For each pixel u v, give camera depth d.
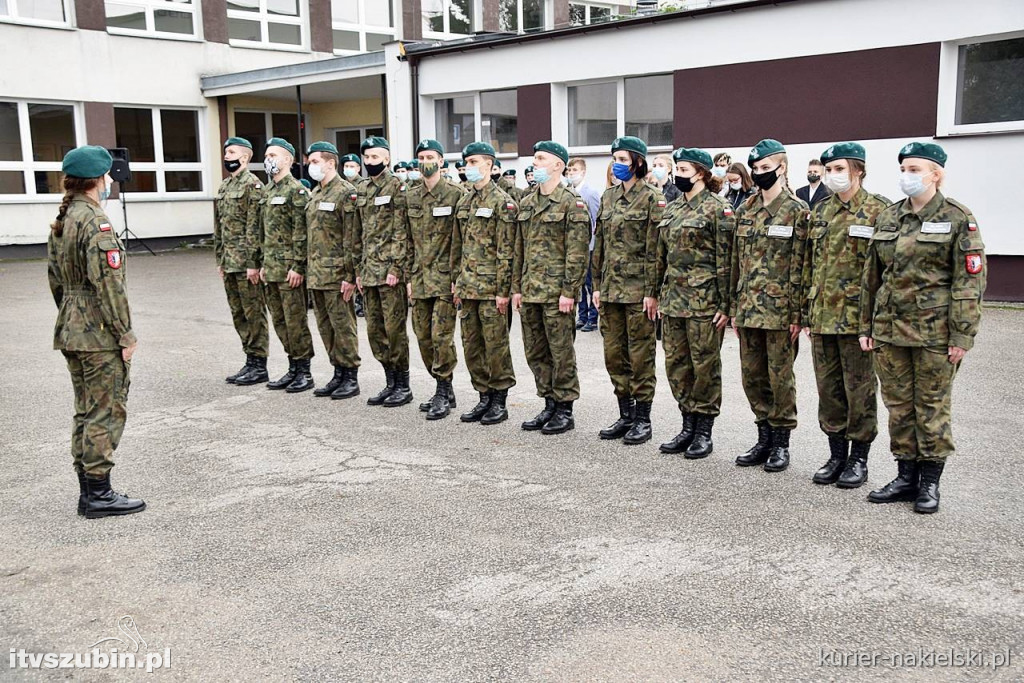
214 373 8.54
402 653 3.41
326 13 22.55
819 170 8.54
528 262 6.26
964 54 11.07
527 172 7.94
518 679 3.22
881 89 11.51
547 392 6.46
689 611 3.70
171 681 3.26
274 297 7.76
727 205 5.56
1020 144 10.66
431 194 6.73
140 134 20.73
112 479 5.50
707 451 5.76
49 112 19.41
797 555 4.21
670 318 5.73
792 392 5.39
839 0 11.66
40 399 7.49
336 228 7.36
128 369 4.97
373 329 7.28
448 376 6.91
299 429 6.57
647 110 13.98
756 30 12.45
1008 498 4.88
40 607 3.85
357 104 21.89
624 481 5.31
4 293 14.03
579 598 3.83
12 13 18.55
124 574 4.16
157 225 20.95
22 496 5.22
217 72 21.38
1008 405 6.75
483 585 3.97
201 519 4.82
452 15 23.19
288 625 3.65
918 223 4.65
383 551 4.35
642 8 14.43
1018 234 10.84
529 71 14.95
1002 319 10.12
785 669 3.25
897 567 4.06
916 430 4.76
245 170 8.13
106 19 19.77
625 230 5.91
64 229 4.76
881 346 4.77
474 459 5.79
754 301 5.31
